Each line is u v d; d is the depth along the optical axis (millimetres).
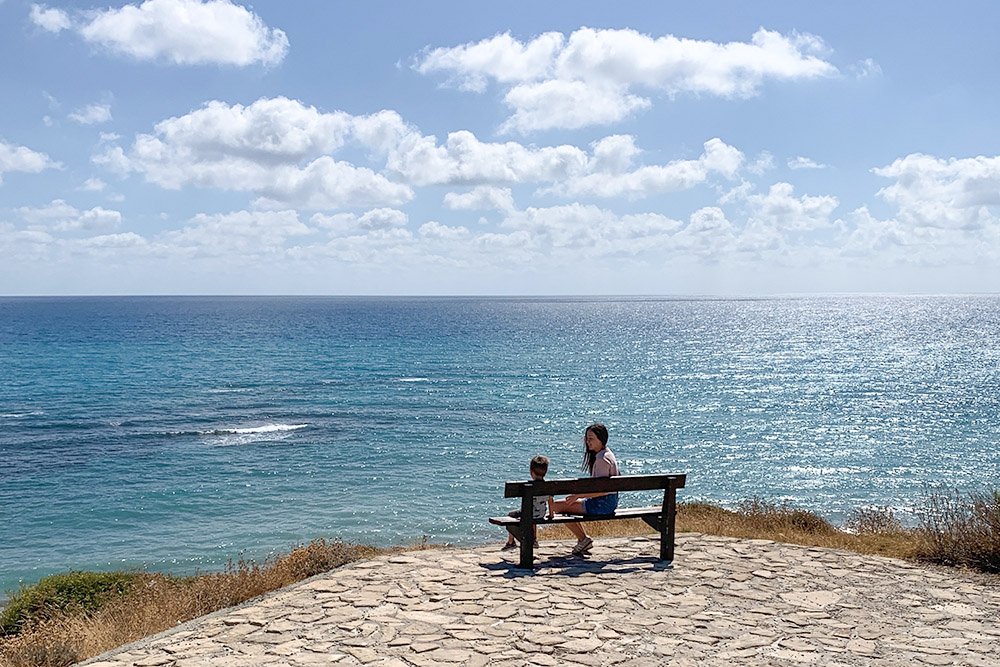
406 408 61062
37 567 25000
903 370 92125
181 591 11445
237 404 62938
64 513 31312
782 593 8414
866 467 40625
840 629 7176
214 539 27844
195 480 36781
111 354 110438
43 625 12008
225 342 136375
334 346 128875
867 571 9438
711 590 8484
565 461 41125
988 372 89000
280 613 7574
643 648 6566
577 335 162625
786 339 150625
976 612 7781
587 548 10203
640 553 10281
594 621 7312
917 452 44562
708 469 40156
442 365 97375
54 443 45938
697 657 6371
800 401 65812
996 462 41719
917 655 6477
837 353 117125
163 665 6223
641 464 41406
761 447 46062
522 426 52562
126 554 26266
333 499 33312
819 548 10703
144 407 61031
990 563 9609
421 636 6840
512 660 6242
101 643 9695
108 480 36844
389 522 29797
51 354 110000
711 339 150375
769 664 6227
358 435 48875
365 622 7254
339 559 12180
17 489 35094
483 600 7977
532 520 9422
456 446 45375
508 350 122125
